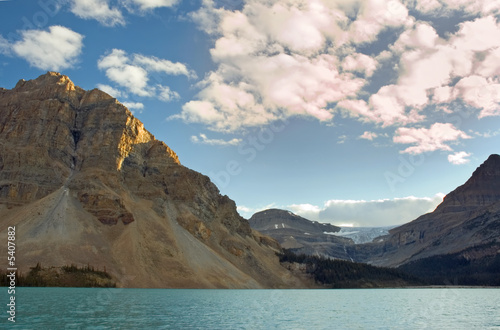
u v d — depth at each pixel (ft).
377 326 287.48
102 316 287.28
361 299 604.49
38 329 227.20
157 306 373.20
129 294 520.42
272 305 442.91
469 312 390.42
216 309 369.71
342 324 294.66
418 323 304.71
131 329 238.27
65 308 321.11
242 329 256.52
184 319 291.58
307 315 348.18
